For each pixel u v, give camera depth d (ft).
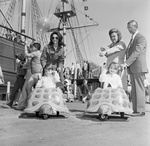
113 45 14.71
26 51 16.56
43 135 7.14
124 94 11.96
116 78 12.70
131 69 13.97
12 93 19.08
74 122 10.28
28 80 17.24
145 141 6.37
